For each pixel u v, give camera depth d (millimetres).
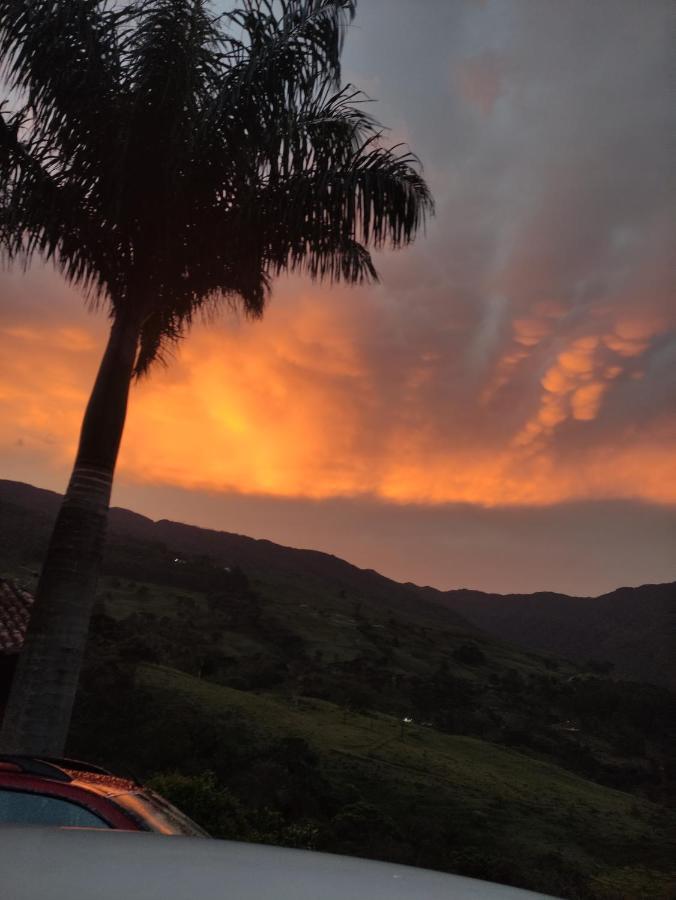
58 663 7082
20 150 7754
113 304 8367
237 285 8398
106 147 7617
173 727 44844
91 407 7820
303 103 8070
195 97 7543
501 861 43781
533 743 116562
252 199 7734
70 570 7293
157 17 7508
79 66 7473
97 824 3207
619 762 116562
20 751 6891
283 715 80062
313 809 45531
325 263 8102
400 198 7934
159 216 7855
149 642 111562
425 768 73312
